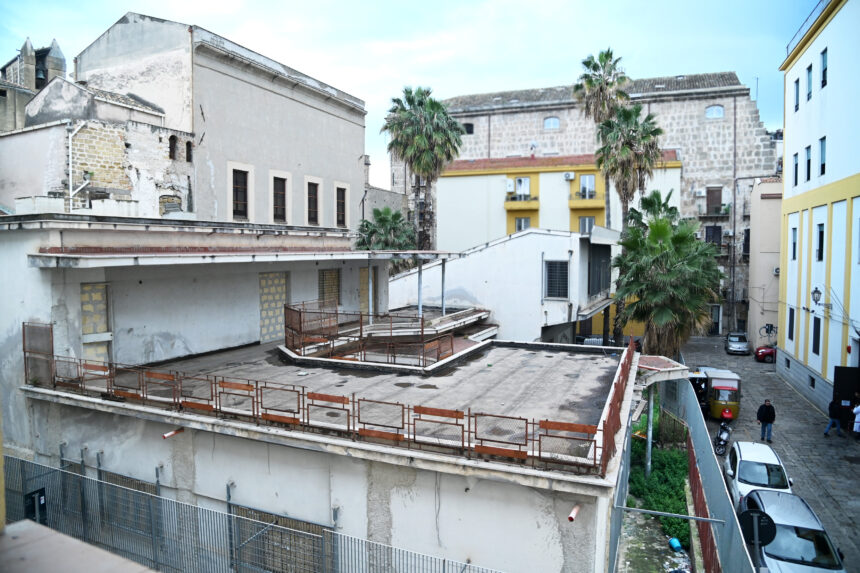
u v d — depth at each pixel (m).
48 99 18.72
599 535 8.20
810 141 26.16
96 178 17.00
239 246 17.66
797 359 27.72
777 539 11.41
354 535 9.55
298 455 10.02
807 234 26.61
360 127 28.55
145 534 10.66
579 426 8.01
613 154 30.14
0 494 1.77
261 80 22.25
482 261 28.02
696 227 23.25
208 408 10.66
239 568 10.11
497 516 8.55
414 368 14.42
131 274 14.38
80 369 12.59
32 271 12.79
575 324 33.75
